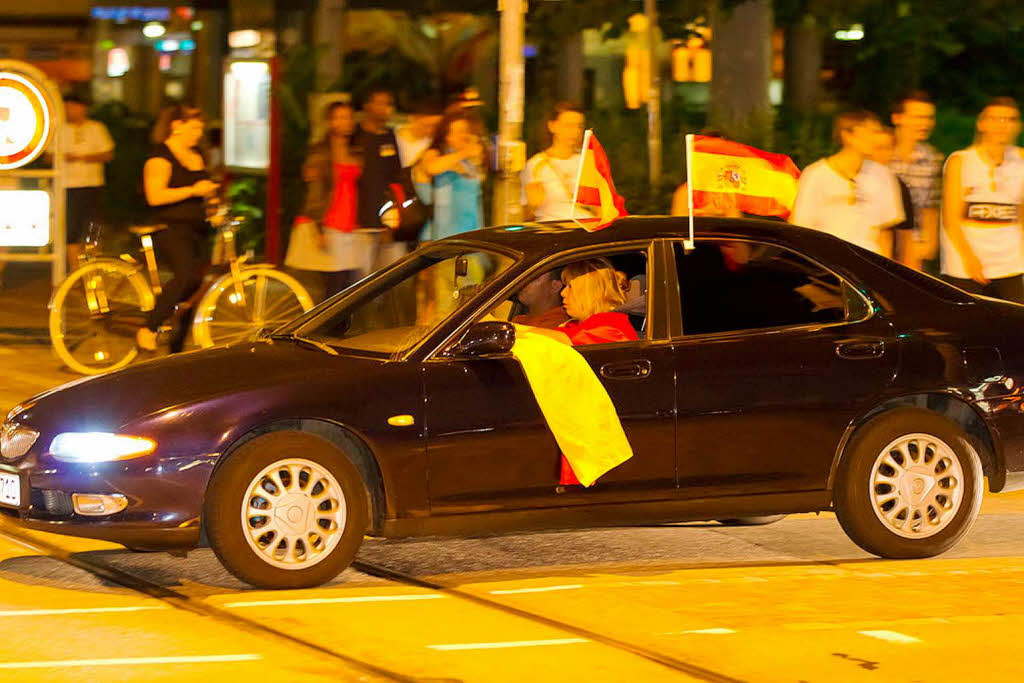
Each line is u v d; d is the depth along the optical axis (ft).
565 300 40.52
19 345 75.36
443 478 38.34
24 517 38.01
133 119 117.50
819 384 40.29
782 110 102.47
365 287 42.42
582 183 42.55
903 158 58.23
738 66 98.37
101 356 68.08
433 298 41.70
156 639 33.73
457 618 35.45
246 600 36.91
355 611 36.01
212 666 31.81
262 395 37.58
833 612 36.04
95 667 31.71
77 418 37.76
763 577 39.32
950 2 101.86
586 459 38.63
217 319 66.80
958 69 117.91
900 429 40.68
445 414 38.27
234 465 37.17
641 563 40.91
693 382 39.55
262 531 37.42
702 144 42.55
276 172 82.17
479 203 65.67
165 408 37.42
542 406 38.58
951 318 41.78
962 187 56.80
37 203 74.74
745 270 40.81
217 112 119.96
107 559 41.09
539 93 118.21
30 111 74.02
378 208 64.64
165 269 67.56
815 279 41.11
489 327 38.37
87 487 36.99
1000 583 38.75
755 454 39.99
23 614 35.68
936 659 32.60
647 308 39.93
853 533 40.73
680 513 39.73
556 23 93.09
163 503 36.99
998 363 41.70
